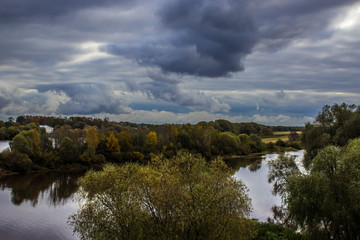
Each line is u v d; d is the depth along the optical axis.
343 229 21.02
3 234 31.62
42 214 38.66
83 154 85.56
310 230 22.86
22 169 72.69
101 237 20.66
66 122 197.38
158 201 19.69
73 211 40.06
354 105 52.78
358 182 20.00
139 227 20.73
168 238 19.14
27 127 137.62
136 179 21.64
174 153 102.12
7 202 44.62
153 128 124.62
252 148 129.25
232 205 20.62
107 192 21.64
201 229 19.80
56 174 71.88
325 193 21.84
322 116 54.19
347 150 24.48
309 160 49.31
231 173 22.86
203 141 112.44
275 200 42.31
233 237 20.80
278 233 26.70
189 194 20.45
